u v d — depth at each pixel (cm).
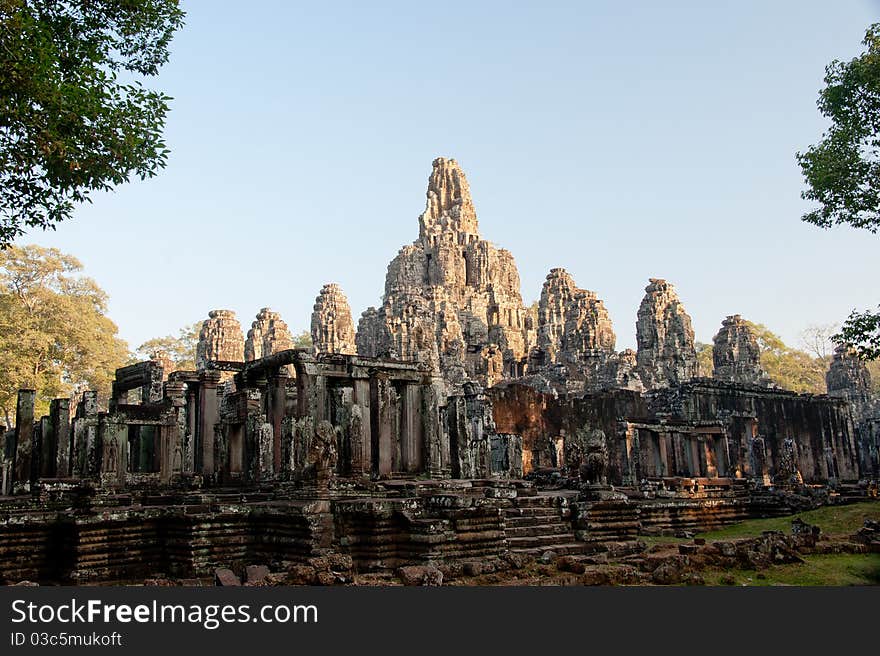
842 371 7700
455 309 8094
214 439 2734
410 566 1519
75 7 1686
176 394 2908
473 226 10131
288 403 2956
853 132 2623
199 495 1952
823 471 5175
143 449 3080
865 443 5691
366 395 2508
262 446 2394
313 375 2347
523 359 7362
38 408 5275
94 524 1666
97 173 1584
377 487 2081
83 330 5925
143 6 1714
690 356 6488
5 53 1378
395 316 6962
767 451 4925
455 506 1702
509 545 1861
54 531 1691
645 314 6819
